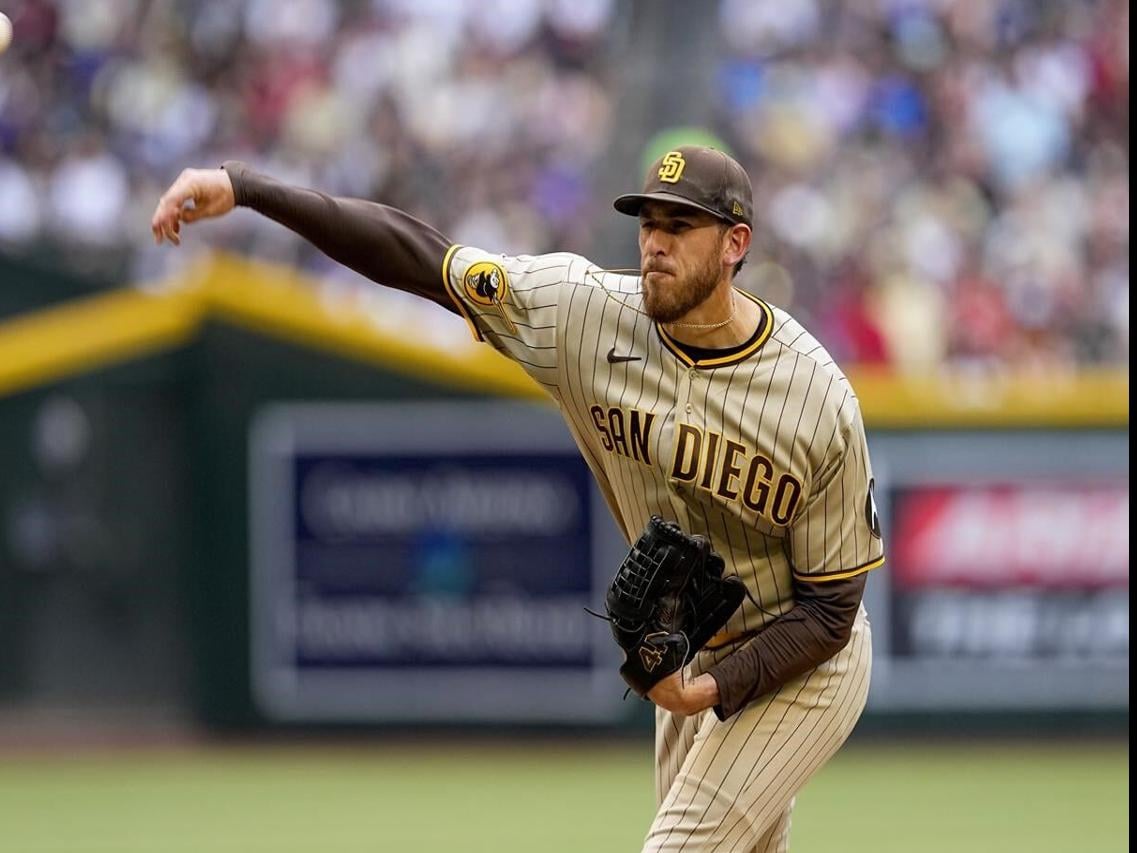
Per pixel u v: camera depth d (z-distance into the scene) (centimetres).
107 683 3931
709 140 4819
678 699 1454
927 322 4628
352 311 3834
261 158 5181
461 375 3800
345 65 5378
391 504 3825
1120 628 3809
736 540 1510
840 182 5134
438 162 5194
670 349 1453
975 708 3819
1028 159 5309
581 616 3803
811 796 3281
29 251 3872
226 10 5406
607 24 5575
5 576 3900
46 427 3884
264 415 3844
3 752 3800
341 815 3078
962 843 2817
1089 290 4850
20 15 5162
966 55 5509
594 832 2902
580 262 1511
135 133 5131
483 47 5472
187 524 3925
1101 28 5588
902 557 3800
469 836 2867
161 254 4269
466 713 3828
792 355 1449
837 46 5538
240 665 3853
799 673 1492
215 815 3088
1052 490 3803
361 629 3838
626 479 1517
